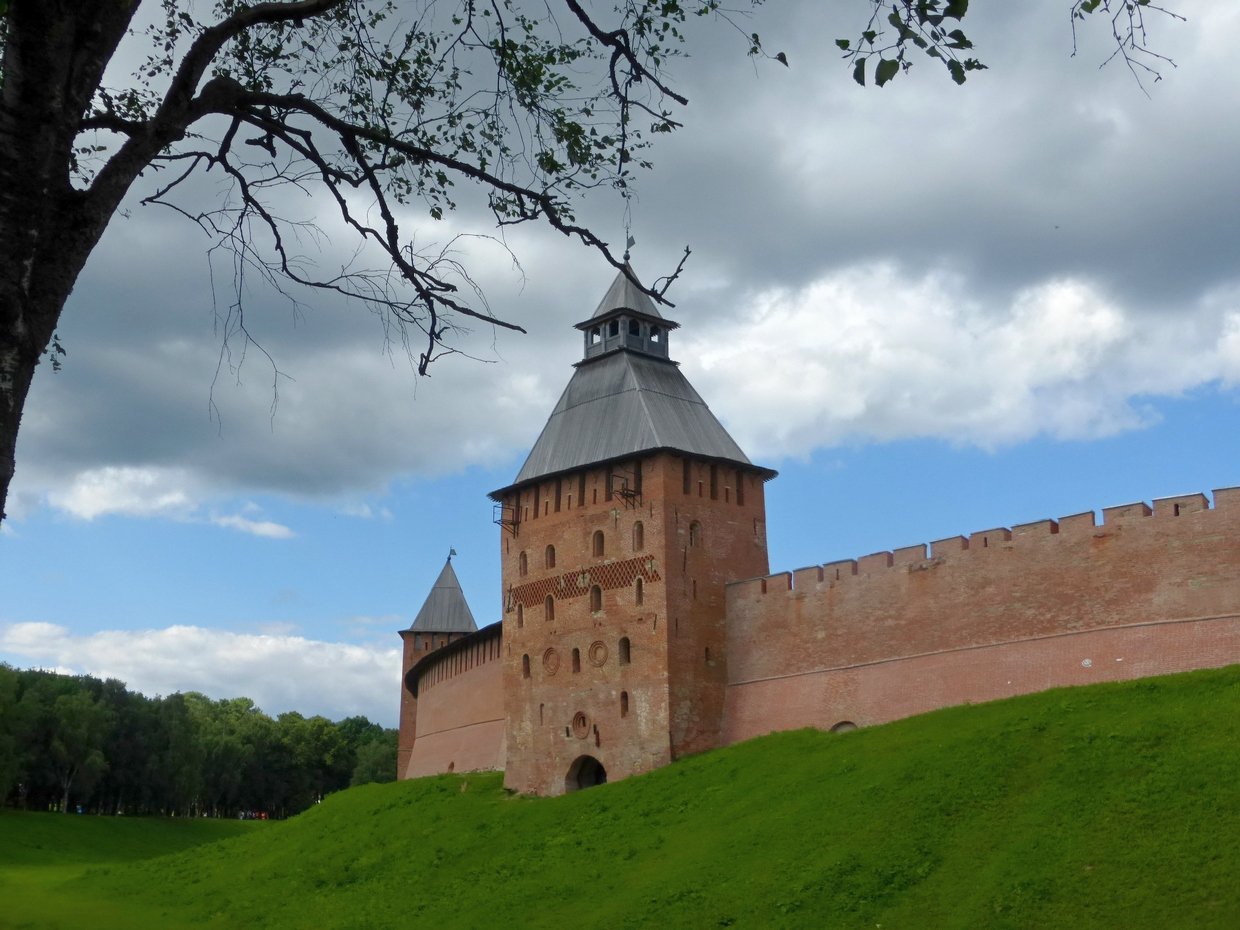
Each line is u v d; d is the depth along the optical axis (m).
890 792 44.88
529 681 69.75
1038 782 41.78
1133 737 42.06
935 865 38.84
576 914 44.66
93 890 70.75
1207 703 43.25
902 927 35.59
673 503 65.94
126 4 10.45
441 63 15.60
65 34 9.84
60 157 9.86
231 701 197.00
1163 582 49.19
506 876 52.66
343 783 175.75
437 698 97.00
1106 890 34.12
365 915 52.34
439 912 50.03
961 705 53.59
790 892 39.62
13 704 119.06
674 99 14.14
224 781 149.50
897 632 58.03
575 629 68.00
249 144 13.74
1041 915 33.88
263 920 55.97
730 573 67.44
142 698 141.50
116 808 140.75
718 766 58.09
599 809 58.25
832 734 57.25
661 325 75.56
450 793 70.81
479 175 13.75
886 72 11.97
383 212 13.49
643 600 65.06
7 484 9.20
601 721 65.38
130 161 10.80
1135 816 37.31
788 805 48.44
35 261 9.79
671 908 41.72
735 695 64.75
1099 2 11.70
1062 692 49.53
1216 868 33.44
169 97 11.40
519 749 69.06
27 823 114.00
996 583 54.62
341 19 15.62
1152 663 48.53
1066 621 51.75
